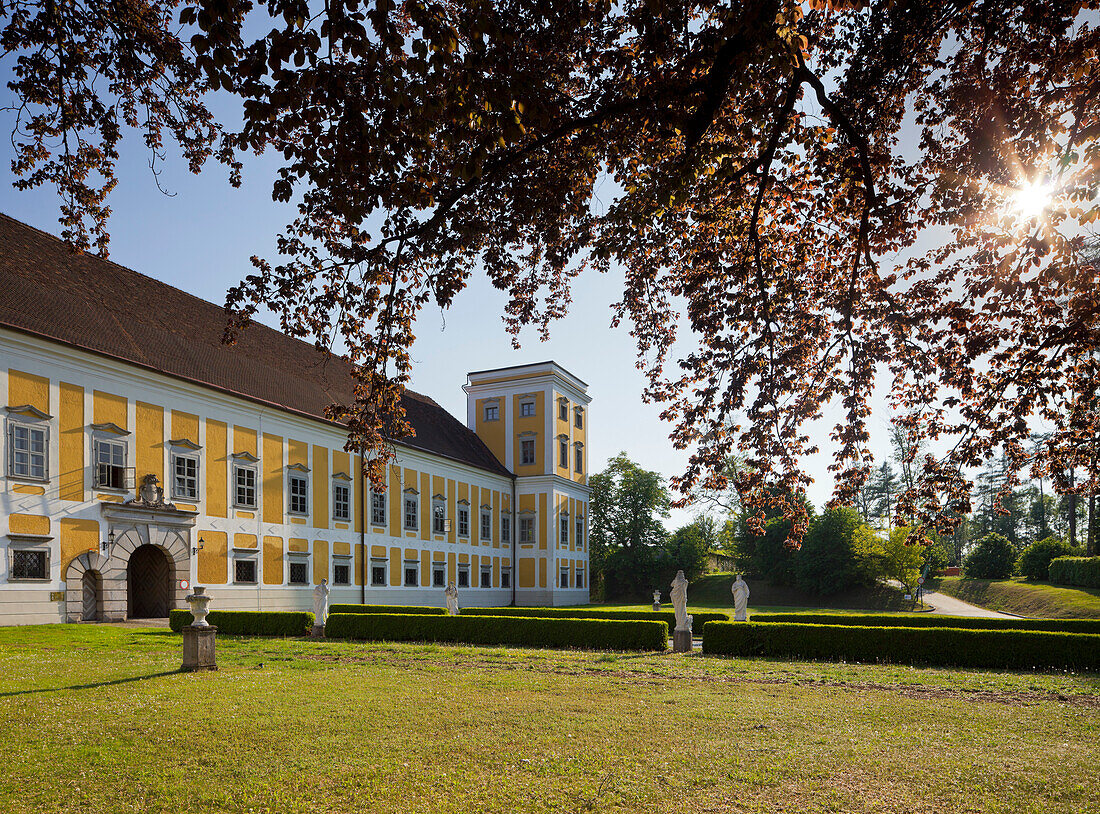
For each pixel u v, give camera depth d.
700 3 7.24
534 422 58.12
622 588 72.12
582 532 61.97
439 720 9.77
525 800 6.48
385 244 8.64
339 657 17.95
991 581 63.50
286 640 22.42
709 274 10.43
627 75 8.41
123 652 17.55
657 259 10.65
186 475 29.28
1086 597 45.59
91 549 25.31
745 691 12.78
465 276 9.71
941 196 9.24
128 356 27.48
